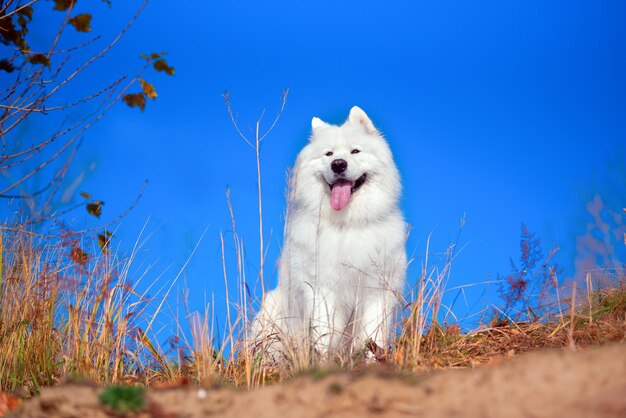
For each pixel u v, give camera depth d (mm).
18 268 5312
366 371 3668
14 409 3662
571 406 2758
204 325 5047
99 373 5016
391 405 3049
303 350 5035
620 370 2984
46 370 5070
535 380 3059
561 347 5098
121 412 3307
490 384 3123
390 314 5645
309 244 5844
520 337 5504
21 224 5023
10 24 4363
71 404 3402
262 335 5625
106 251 5102
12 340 5145
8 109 4445
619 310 5918
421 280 5383
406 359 4734
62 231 5094
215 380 4703
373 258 5781
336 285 5816
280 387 3523
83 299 5223
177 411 3336
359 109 6402
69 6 4133
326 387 3312
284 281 6055
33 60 4324
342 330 5875
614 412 2631
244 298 5238
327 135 6148
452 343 5469
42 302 5293
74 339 5102
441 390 3172
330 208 5883
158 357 5480
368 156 5934
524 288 6141
